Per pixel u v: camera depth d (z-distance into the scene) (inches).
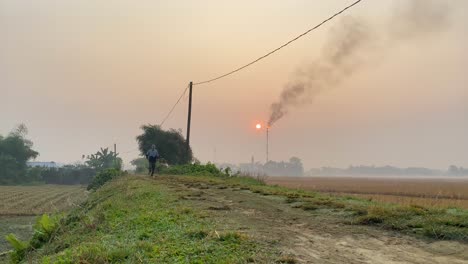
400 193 1487.5
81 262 267.7
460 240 277.3
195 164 1457.9
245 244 275.0
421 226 317.7
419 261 238.7
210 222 364.2
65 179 4126.5
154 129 1908.2
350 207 428.5
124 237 343.9
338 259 244.1
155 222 382.6
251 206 478.3
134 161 3297.2
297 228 339.6
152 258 260.5
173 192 644.7
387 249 268.1
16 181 3654.0
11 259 518.6
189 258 252.1
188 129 1813.5
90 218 501.4
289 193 622.2
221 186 775.1
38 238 546.3
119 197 674.2
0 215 1326.3
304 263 234.1
